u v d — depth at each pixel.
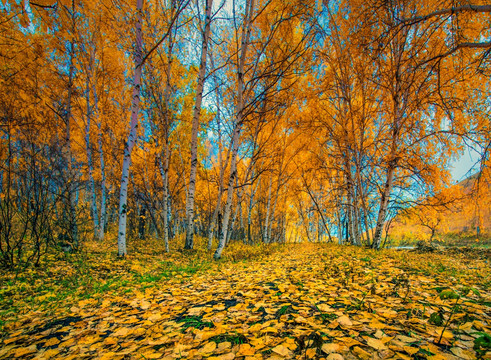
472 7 3.11
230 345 1.41
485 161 4.18
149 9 7.46
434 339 1.35
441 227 11.45
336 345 1.26
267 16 7.80
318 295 2.43
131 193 11.12
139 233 11.76
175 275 4.29
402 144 9.19
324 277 3.34
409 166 8.20
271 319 1.86
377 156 10.34
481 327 1.46
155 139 9.98
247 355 1.25
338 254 6.56
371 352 1.21
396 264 4.59
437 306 1.95
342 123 10.59
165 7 7.51
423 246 9.10
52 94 7.04
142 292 3.17
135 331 1.81
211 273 4.42
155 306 2.50
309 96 10.26
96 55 10.03
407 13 7.48
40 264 4.69
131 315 2.30
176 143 11.80
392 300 2.15
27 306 2.72
